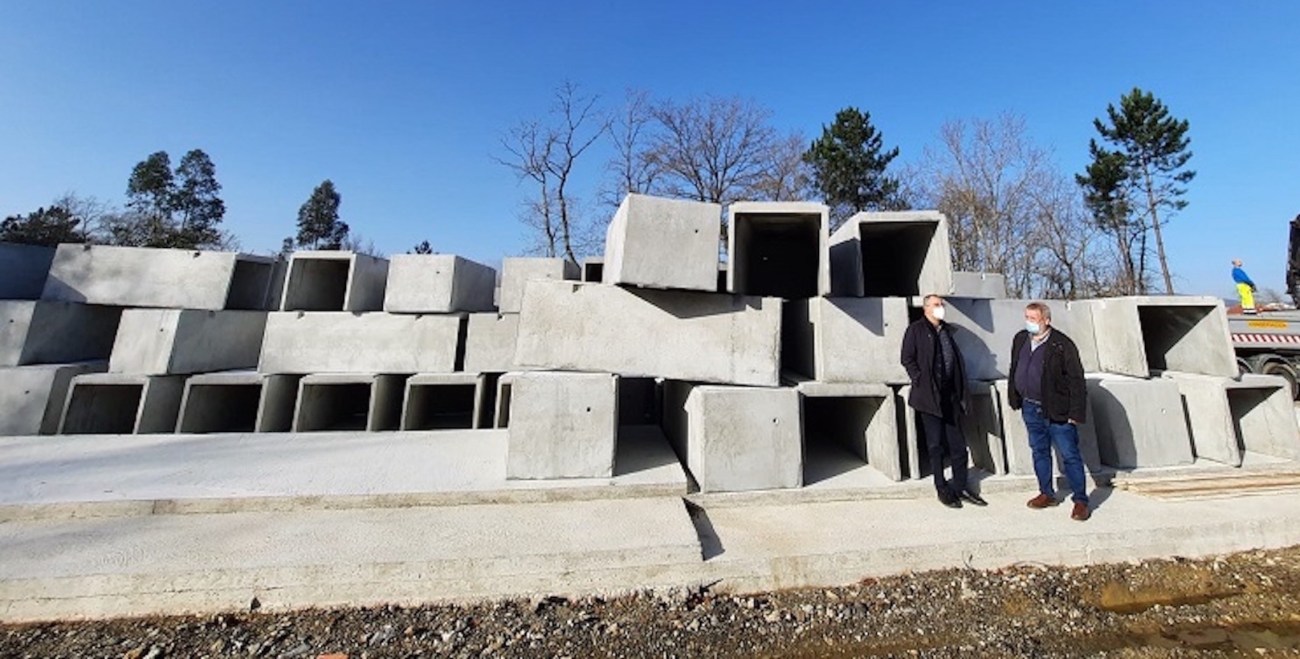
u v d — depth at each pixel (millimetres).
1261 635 2850
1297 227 11289
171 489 3914
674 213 4492
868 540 3561
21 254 6727
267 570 2961
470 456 4973
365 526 3568
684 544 3301
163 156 38250
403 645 2703
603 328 4684
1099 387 5055
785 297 6191
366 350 6371
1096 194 23375
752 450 4340
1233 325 10711
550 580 3168
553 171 23516
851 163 23078
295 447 5219
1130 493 4410
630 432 6309
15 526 3451
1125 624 2947
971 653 2707
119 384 5922
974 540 3539
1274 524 3811
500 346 6582
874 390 4590
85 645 2627
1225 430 4879
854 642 2803
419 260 6566
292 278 6477
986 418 4805
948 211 24859
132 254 6438
